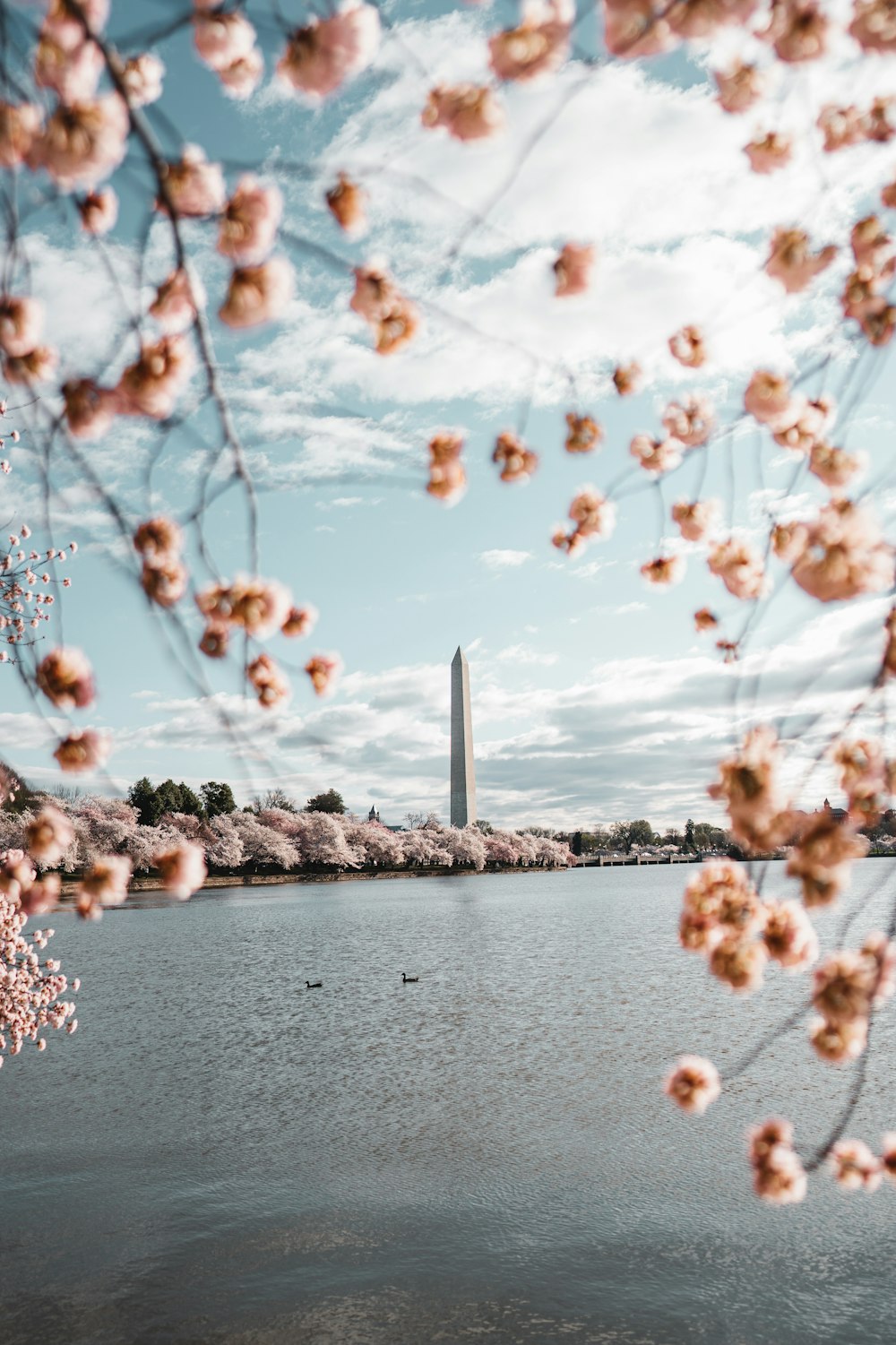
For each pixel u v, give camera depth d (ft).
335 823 367.25
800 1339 34.88
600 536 14.05
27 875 12.89
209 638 8.75
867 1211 44.62
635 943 146.72
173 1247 42.14
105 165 6.19
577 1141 54.34
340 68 6.50
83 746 8.43
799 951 9.85
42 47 6.02
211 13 6.49
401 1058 74.08
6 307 6.89
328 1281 39.34
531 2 6.97
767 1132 12.53
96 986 112.47
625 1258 40.93
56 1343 34.81
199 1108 61.62
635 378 12.57
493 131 7.24
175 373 7.22
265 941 157.28
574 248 9.68
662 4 6.47
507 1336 35.24
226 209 6.63
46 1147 54.65
